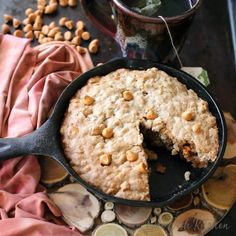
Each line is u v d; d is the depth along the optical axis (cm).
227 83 71
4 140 59
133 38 64
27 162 60
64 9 76
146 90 63
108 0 68
